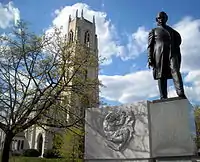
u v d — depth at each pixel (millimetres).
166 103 7805
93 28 90312
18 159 43844
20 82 17266
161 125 7684
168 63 8750
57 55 18469
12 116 16703
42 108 17156
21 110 16906
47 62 18078
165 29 9078
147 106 8000
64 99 18062
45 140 61188
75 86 18547
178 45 8969
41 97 17297
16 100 17000
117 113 8461
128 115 8227
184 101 7590
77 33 85250
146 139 7691
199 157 7094
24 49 18125
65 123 18578
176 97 7820
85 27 88250
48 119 18453
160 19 9227
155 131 7719
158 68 8859
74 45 19250
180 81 8117
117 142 8148
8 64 17703
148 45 9219
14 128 16828
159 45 8953
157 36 9086
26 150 57312
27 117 17266
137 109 8133
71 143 28844
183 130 7355
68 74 18453
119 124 8297
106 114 8664
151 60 9094
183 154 7188
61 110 18250
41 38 20422
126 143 8000
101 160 8281
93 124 8805
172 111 7652
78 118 18422
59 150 31312
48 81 18031
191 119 7750
